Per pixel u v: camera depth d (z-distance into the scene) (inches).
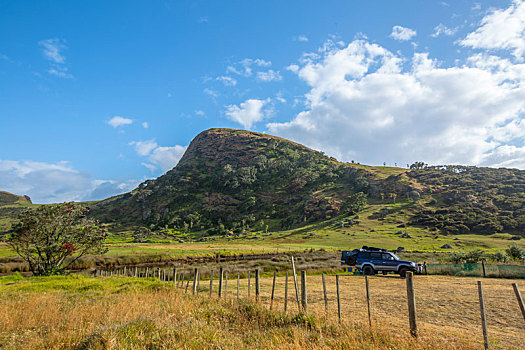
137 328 277.9
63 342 251.0
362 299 512.4
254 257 2085.4
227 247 2979.8
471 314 396.5
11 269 1243.8
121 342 240.5
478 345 265.0
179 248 2733.8
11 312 346.0
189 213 6889.8
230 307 389.4
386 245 3063.5
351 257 1043.9
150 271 1268.5
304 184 7490.2
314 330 286.4
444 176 6437.0
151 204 7652.6
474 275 839.1
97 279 800.3
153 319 310.5
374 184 6269.7
